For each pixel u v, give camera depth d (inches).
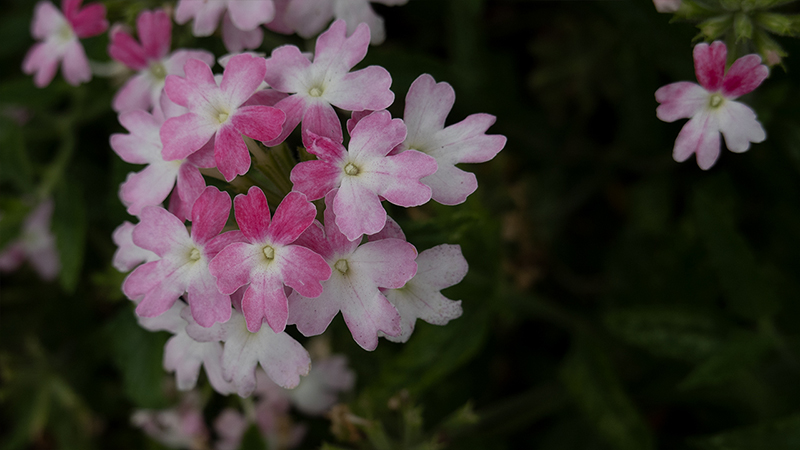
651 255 10.1
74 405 11.5
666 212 10.3
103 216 11.7
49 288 12.5
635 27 9.0
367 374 9.7
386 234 7.0
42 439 12.7
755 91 9.0
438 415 10.2
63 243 10.0
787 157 9.8
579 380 9.2
